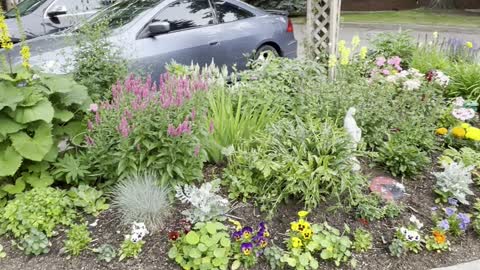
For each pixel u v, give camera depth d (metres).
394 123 3.72
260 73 4.41
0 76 2.99
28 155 2.92
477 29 11.92
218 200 2.80
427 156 3.62
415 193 3.19
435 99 4.29
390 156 3.36
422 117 3.80
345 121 3.30
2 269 2.51
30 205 2.77
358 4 18.05
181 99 2.97
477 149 3.78
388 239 2.76
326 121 3.30
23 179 3.07
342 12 17.23
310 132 3.18
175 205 2.96
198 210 2.75
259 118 3.62
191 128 2.95
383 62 4.80
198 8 5.56
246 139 3.42
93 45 3.85
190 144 2.93
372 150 3.61
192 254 2.47
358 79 4.32
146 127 2.86
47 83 3.16
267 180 2.99
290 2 15.12
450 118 4.06
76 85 3.36
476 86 4.75
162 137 2.88
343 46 4.37
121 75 3.89
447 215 2.95
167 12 5.24
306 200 2.82
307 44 5.54
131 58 4.38
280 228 2.80
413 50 5.93
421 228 2.86
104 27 4.09
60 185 3.23
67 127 3.34
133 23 4.93
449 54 5.88
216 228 2.60
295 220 2.85
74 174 3.04
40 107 2.96
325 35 5.40
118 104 3.03
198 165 3.06
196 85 3.19
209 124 3.21
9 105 2.81
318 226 2.74
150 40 4.95
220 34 5.64
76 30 4.70
